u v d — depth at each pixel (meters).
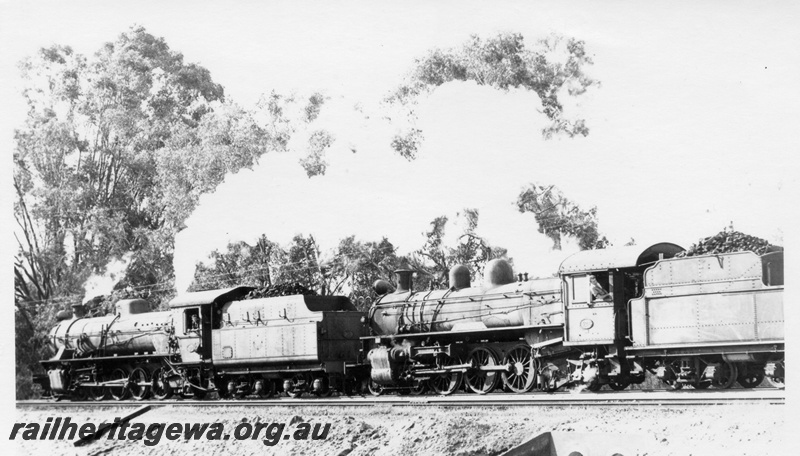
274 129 44.00
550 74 37.94
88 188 46.91
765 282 17.67
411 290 25.56
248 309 27.41
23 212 47.12
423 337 23.84
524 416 17.91
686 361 18.92
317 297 26.70
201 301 28.52
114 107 46.31
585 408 17.52
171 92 45.69
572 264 20.48
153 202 47.00
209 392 30.02
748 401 16.05
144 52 45.19
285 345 26.09
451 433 17.97
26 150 47.09
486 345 22.50
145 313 32.16
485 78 39.44
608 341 19.73
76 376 33.34
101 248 46.94
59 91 46.75
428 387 24.19
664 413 16.44
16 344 46.38
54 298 46.69
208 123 44.62
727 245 18.50
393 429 19.34
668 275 19.00
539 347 21.14
